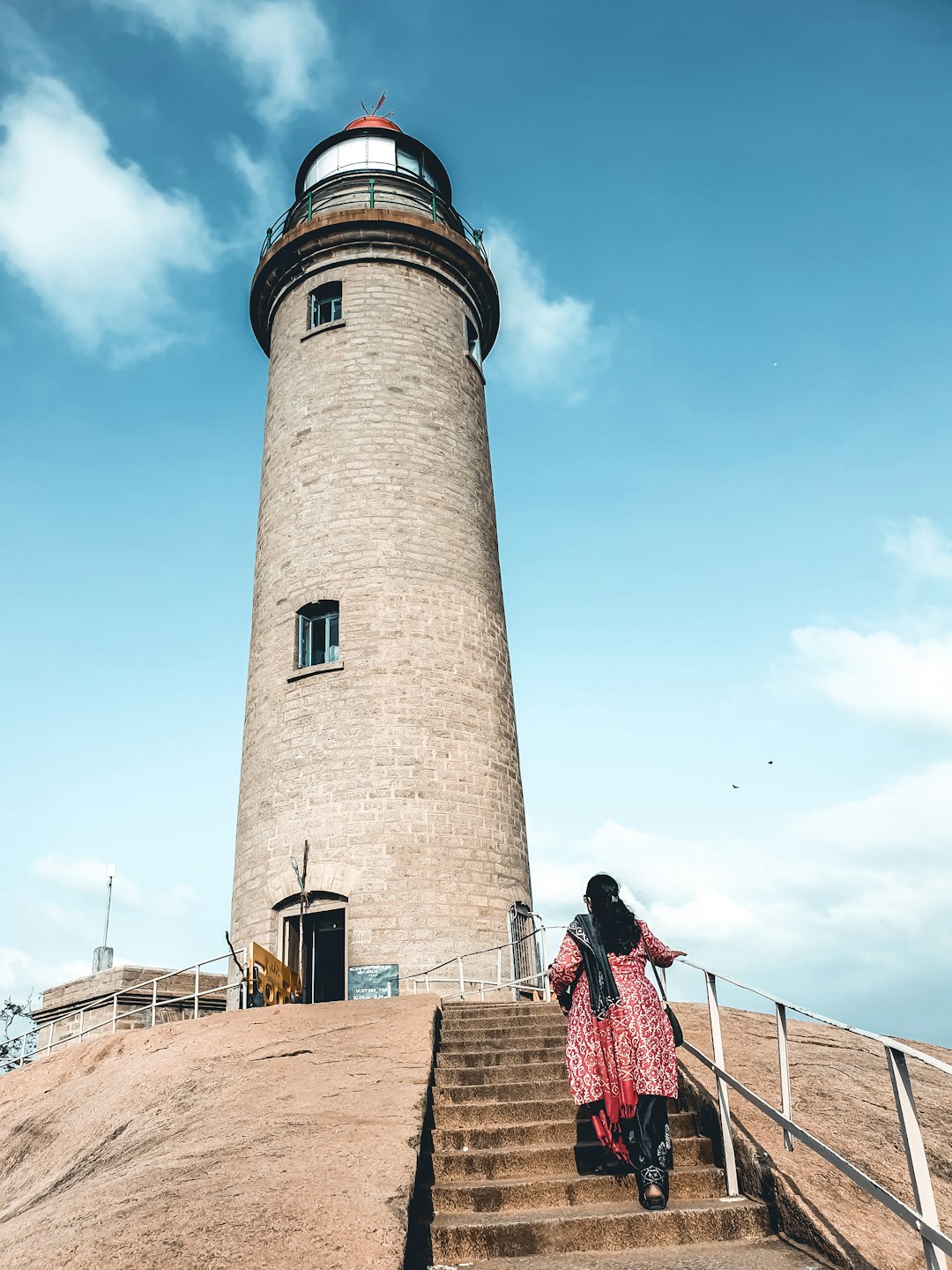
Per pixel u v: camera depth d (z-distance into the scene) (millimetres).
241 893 19125
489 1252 5895
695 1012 11398
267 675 20516
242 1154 6238
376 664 19484
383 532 20781
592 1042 6695
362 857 17922
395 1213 5062
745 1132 6961
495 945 18188
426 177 27531
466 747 19562
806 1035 10602
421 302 23875
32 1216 6188
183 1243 4625
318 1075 8664
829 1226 5664
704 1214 6105
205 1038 10820
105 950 26266
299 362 23359
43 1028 19469
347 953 17297
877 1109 7820
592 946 6895
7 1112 11836
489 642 21219
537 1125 7730
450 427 22859
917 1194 4523
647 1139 6375
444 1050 10508
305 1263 4441
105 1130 9398
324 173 27141
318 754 18953
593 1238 5984
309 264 24359
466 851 18594
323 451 21844
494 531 23453
